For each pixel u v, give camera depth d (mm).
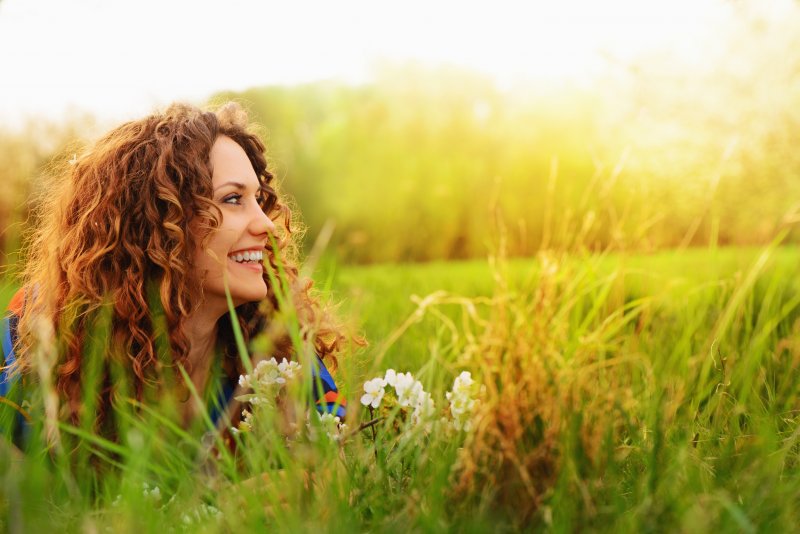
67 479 1619
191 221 2279
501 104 18516
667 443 1839
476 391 1812
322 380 2295
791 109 9258
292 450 1718
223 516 1528
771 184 8344
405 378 1854
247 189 2367
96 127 2854
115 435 2078
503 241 2152
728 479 1677
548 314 1825
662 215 3273
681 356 2496
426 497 1549
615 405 1649
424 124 19859
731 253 4012
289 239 2801
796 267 3861
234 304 2379
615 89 8062
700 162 7766
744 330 2760
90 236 2314
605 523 1476
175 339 2262
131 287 2250
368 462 1724
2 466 1516
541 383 1604
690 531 1392
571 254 2449
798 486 1609
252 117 2922
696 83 9117
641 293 3123
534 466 1511
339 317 2668
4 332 2334
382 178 19250
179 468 1708
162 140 2320
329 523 1445
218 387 2287
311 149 21719
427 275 8094
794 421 2053
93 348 2141
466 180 17062
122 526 1460
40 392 1807
